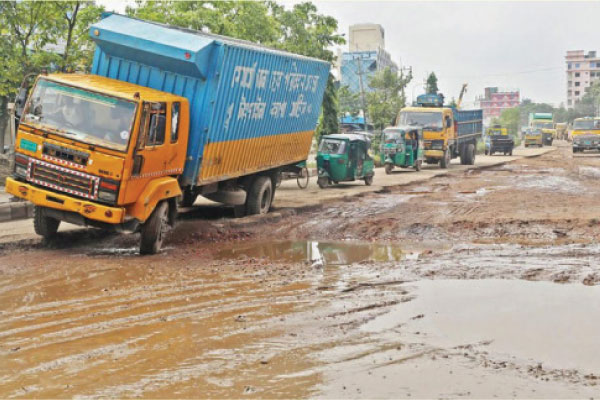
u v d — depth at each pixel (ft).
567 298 27.14
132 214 35.50
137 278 30.86
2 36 67.56
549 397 16.93
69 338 21.61
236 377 18.26
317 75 61.05
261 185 52.95
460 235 44.70
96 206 34.32
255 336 21.97
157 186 36.58
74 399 16.70
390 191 76.13
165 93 39.47
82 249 38.37
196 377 18.24
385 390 17.35
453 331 22.63
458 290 28.58
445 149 120.88
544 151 200.03
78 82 35.99
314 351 20.48
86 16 69.26
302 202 61.57
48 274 31.24
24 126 35.76
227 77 42.34
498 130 179.22
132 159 34.32
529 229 45.39
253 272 32.73
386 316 24.48
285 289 28.91
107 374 18.43
